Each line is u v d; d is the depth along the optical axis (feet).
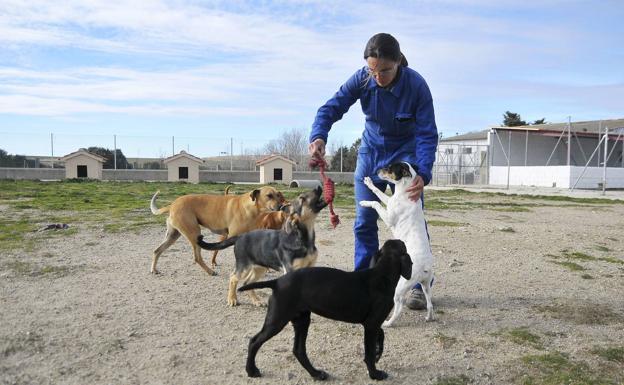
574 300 19.66
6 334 15.03
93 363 13.39
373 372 12.85
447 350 14.84
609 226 41.22
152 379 12.63
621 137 123.34
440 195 79.46
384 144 18.85
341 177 119.24
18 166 109.40
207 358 13.97
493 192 87.92
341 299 12.27
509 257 27.37
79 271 22.97
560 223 42.80
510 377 13.15
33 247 27.94
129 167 119.14
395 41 16.53
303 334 12.85
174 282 21.70
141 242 30.50
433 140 17.72
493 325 16.98
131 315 17.25
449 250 28.91
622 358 14.35
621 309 18.69
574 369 13.55
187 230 23.02
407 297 18.99
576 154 146.30
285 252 17.29
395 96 17.74
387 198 18.12
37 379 12.41
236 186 90.63
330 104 18.90
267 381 12.73
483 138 145.18
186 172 111.04
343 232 34.47
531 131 125.70
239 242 18.74
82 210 46.44
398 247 13.12
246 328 16.40
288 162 109.50
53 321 16.37
